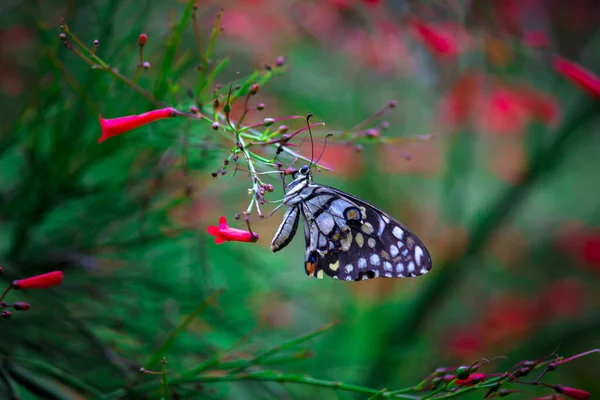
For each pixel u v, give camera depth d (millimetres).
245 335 495
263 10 642
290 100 612
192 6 432
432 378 443
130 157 478
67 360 468
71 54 483
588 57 659
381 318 619
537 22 627
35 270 482
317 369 521
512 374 420
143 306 485
